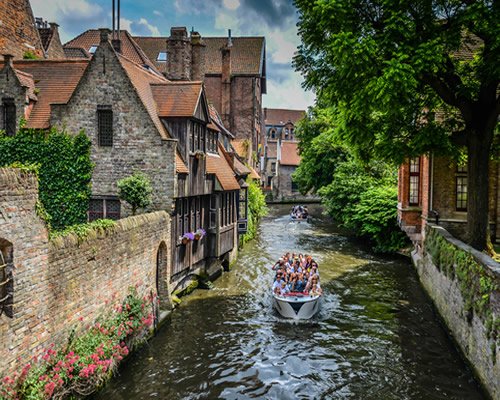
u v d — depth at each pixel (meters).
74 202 13.51
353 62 9.74
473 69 11.61
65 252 7.56
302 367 9.91
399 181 19.55
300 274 13.76
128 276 10.00
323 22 10.56
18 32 20.50
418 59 9.48
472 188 11.67
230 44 43.16
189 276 15.11
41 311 6.93
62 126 13.52
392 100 9.95
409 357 10.38
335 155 33.72
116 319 9.23
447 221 15.34
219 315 13.00
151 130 13.09
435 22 10.83
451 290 11.17
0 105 13.96
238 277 17.27
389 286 16.38
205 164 15.38
